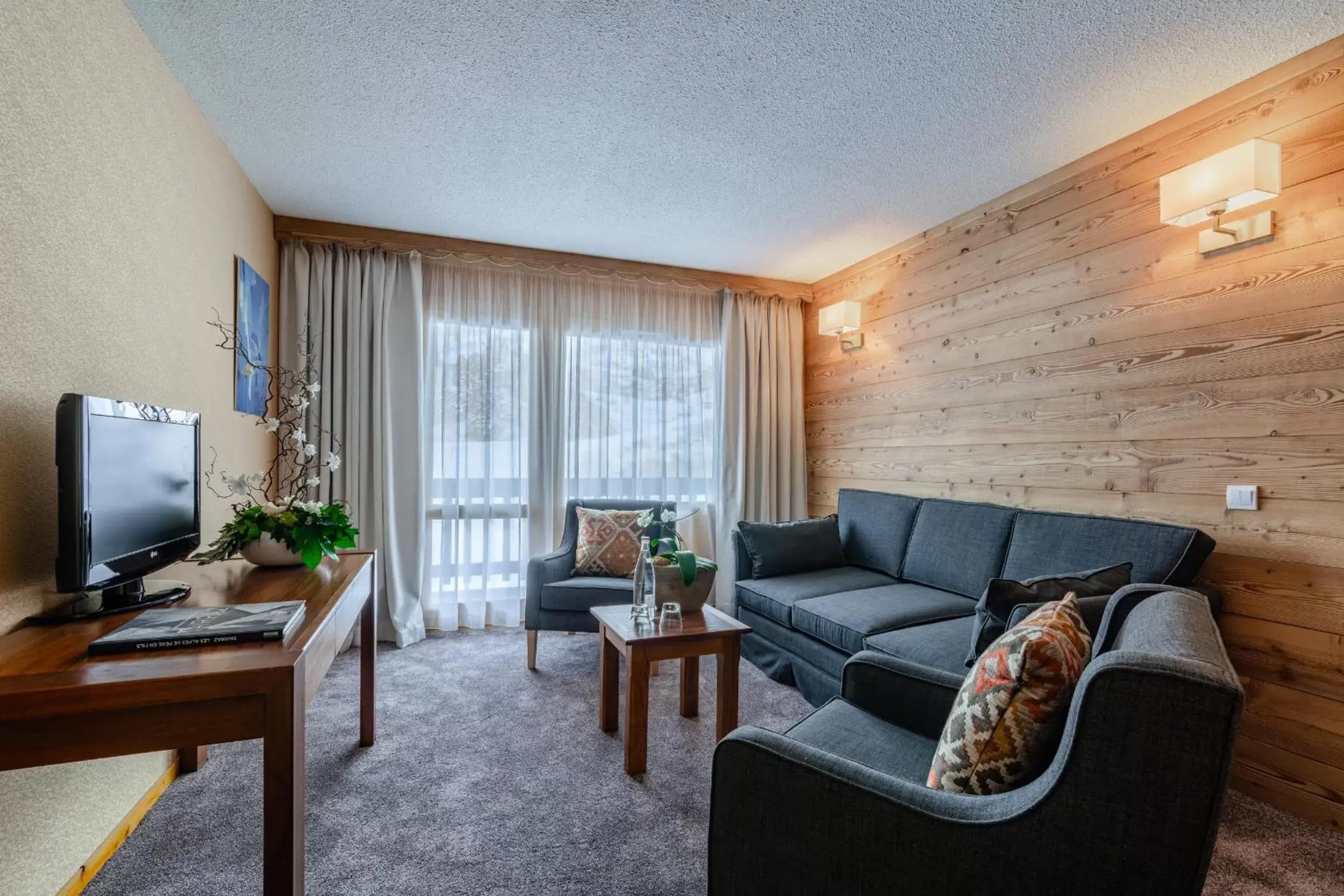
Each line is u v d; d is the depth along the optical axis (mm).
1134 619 1237
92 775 1605
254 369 2789
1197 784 797
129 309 1827
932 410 3518
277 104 2326
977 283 3236
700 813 1877
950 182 2965
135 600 1484
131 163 1837
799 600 2934
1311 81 1992
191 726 1064
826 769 1073
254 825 1811
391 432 3613
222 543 1930
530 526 3908
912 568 3168
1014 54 2025
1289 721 1998
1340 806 1867
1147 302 2449
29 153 1385
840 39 1965
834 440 4363
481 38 1966
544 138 2580
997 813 941
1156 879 820
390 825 1802
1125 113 2365
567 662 3246
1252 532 2111
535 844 1719
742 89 2234
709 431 4426
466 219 3469
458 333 3801
